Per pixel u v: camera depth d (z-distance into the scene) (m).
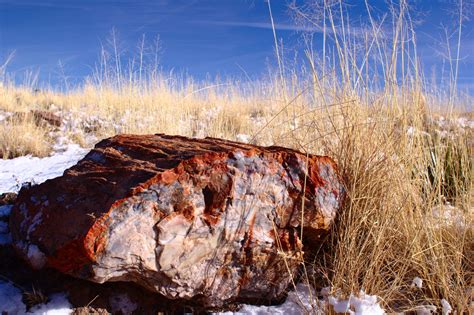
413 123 3.46
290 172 2.68
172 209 2.29
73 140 7.47
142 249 2.18
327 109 3.29
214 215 2.39
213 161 2.43
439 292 2.72
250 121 7.69
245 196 2.49
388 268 2.80
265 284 2.64
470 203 3.33
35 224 2.46
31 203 2.65
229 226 2.44
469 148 4.22
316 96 3.57
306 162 2.72
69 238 2.16
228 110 8.47
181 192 2.31
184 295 2.40
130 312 2.45
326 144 3.44
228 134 6.75
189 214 2.31
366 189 3.03
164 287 2.34
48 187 2.66
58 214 2.36
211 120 7.84
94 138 7.52
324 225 2.75
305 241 2.86
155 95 8.79
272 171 2.60
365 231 2.92
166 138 3.21
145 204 2.21
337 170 2.94
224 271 2.50
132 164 2.51
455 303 2.62
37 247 2.36
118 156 2.71
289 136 3.75
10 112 9.00
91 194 2.35
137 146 2.78
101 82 9.71
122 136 3.17
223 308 2.59
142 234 2.19
